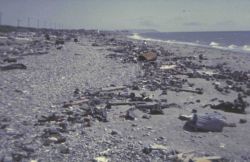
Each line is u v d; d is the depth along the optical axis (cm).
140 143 1254
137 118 1650
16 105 1777
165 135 1388
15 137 1252
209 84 2777
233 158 1160
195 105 2020
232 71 3812
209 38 15762
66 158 1079
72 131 1368
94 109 1714
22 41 6084
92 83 2547
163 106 1906
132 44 7062
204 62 4594
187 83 2750
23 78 2612
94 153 1130
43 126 1411
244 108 1967
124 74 3036
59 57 4069
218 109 1959
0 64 3198
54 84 2434
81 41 7162
